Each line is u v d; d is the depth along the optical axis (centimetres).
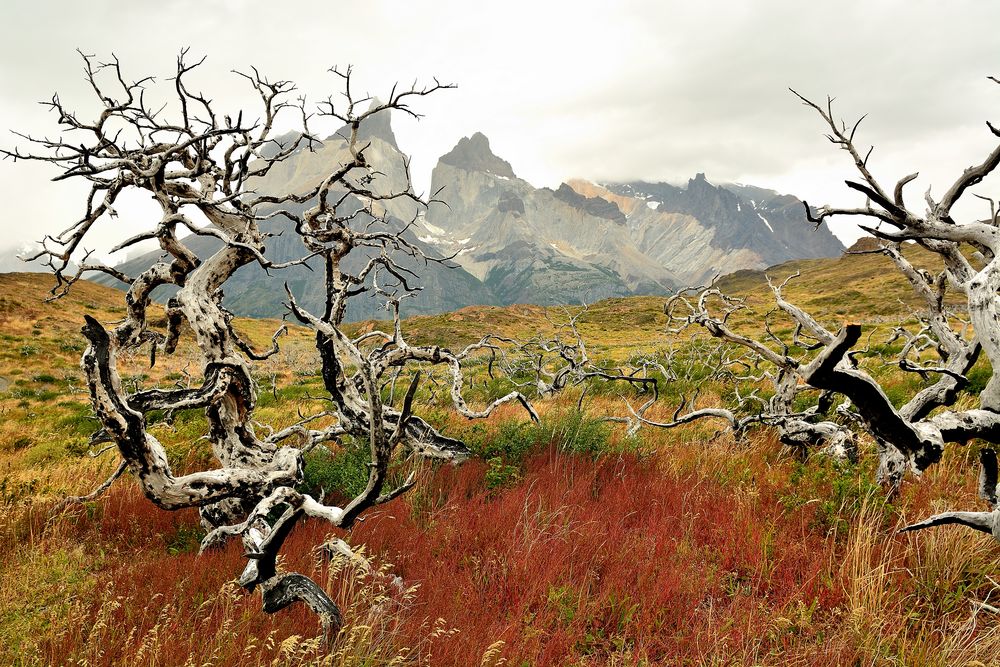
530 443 773
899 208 400
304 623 390
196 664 336
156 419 1430
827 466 640
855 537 462
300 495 361
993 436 407
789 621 361
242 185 608
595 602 404
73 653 352
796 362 762
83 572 529
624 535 506
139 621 402
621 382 1614
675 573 432
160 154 554
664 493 594
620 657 360
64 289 586
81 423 1603
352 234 696
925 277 590
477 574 454
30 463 1148
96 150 566
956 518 364
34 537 610
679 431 958
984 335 372
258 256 549
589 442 754
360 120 641
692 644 365
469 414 750
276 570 402
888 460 565
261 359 668
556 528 511
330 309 692
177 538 641
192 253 591
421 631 373
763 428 854
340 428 738
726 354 1814
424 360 812
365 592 390
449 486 655
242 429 578
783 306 730
